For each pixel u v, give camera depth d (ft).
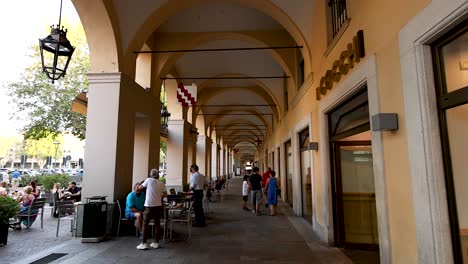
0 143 129.59
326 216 18.43
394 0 10.00
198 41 31.55
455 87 7.79
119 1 21.33
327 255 16.19
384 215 10.68
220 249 17.42
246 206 36.42
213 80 44.98
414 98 8.68
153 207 17.75
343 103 16.29
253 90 53.01
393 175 10.19
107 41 21.24
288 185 42.04
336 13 17.38
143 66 29.53
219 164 96.43
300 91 26.66
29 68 45.01
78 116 46.42
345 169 18.38
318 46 20.79
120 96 21.30
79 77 47.19
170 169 40.63
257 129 94.32
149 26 23.27
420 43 8.52
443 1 7.33
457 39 7.71
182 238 20.22
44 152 97.60
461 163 7.71
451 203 7.80
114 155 20.62
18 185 52.75
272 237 20.57
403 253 9.57
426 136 8.20
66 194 31.35
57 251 16.78
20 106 44.37
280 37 31.53
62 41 15.90
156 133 29.40
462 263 7.59
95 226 18.95
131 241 19.17
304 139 28.73
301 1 22.17
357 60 12.93
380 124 9.92
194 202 24.85
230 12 28.68
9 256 16.33
